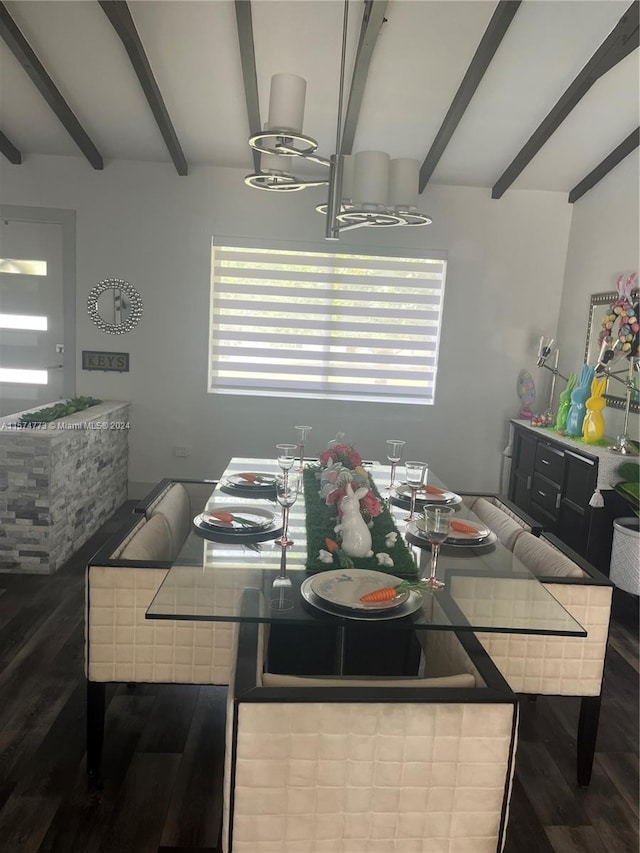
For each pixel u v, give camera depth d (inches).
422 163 172.9
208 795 74.3
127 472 195.6
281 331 196.5
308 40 127.3
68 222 186.1
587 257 179.0
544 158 170.2
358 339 197.6
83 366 192.7
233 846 50.6
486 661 57.4
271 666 84.0
